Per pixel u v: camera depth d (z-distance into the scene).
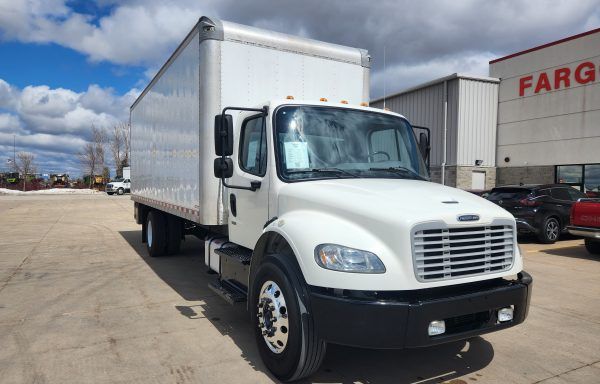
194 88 6.05
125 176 51.69
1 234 13.88
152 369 4.14
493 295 3.60
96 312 5.82
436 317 3.31
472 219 3.62
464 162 20.61
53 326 5.27
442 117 21.25
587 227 9.81
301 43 6.09
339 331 3.36
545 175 19.31
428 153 5.65
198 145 5.86
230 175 4.70
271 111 4.63
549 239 11.95
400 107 23.78
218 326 5.31
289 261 3.81
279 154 4.50
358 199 3.77
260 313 4.10
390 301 3.29
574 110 18.19
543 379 4.02
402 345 3.25
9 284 7.29
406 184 4.39
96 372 4.07
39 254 10.20
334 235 3.55
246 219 5.02
